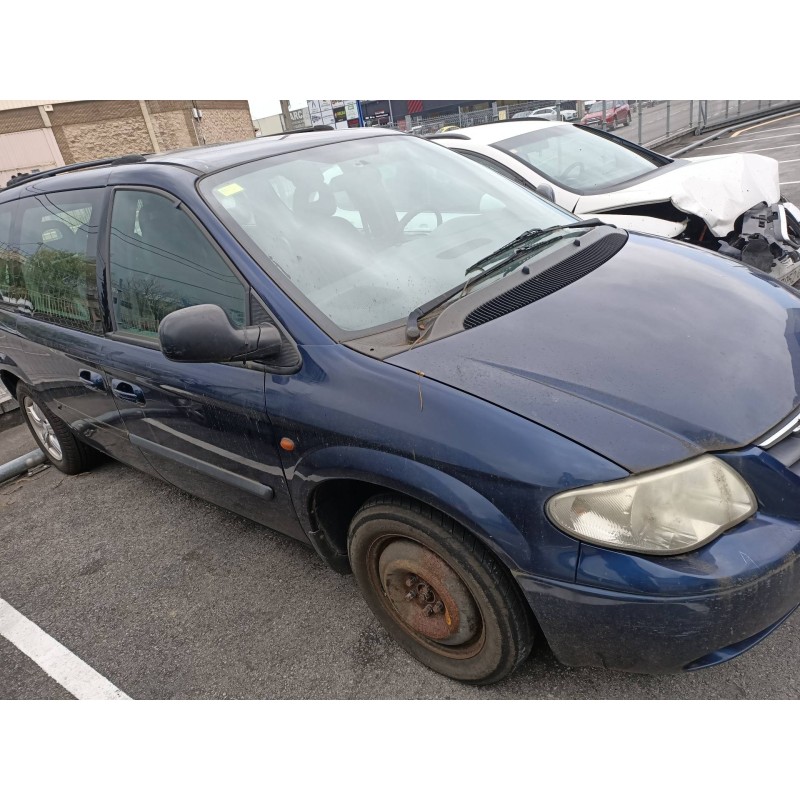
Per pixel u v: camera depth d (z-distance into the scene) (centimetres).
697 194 415
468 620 189
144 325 259
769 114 1867
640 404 165
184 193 233
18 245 329
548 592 162
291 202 239
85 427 331
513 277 223
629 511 151
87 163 327
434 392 174
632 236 275
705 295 213
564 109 1752
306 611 254
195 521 330
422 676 215
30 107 2975
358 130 305
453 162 304
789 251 363
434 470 170
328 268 221
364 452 183
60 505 375
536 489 157
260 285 210
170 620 265
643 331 191
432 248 243
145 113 3269
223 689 226
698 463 155
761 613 154
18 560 329
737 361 180
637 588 151
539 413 164
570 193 468
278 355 202
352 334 201
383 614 221
